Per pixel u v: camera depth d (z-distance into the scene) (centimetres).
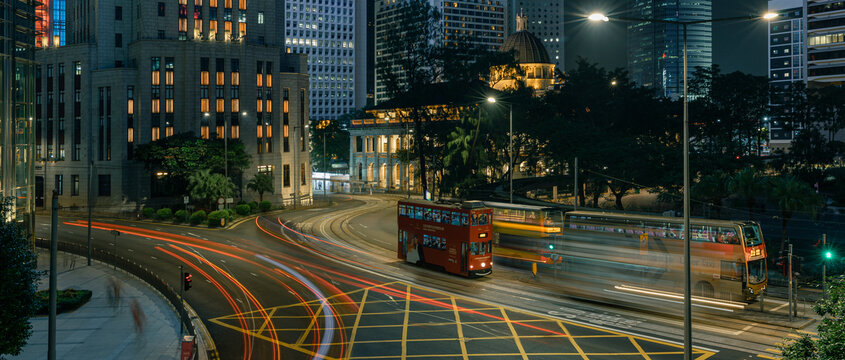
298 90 10819
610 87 9912
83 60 9238
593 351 2742
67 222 7725
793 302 3562
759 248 3328
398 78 8738
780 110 12719
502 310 3506
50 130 9612
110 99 9131
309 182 11250
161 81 9225
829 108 12306
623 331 3067
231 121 9744
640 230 3616
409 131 11206
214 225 7419
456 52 8431
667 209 7819
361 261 5131
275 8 10875
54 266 2003
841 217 7025
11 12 4119
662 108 9869
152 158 8300
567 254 4009
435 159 9075
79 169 9269
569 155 7338
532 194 9125
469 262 4294
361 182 13162
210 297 3906
